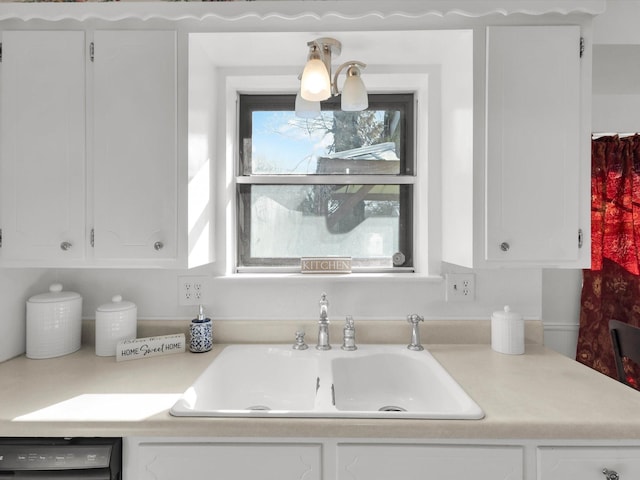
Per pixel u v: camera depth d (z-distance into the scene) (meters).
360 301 1.55
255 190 1.69
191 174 1.26
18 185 1.23
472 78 1.23
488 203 1.22
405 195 1.68
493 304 1.55
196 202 1.32
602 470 0.89
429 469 0.90
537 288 1.54
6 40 1.23
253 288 1.55
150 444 0.91
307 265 1.60
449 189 1.45
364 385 1.38
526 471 0.90
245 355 1.41
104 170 1.22
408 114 1.70
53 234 1.23
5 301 1.31
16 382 1.13
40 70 1.23
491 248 1.22
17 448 0.89
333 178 1.66
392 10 1.19
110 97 1.22
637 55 1.49
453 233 1.41
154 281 1.55
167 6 1.21
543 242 1.22
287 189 1.68
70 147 1.23
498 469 0.90
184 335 1.43
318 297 1.55
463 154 1.30
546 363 1.30
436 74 1.55
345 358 1.37
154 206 1.23
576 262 1.22
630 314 1.66
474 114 1.22
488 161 1.22
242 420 0.90
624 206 1.69
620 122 1.70
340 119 1.69
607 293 1.69
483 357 1.35
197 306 1.55
